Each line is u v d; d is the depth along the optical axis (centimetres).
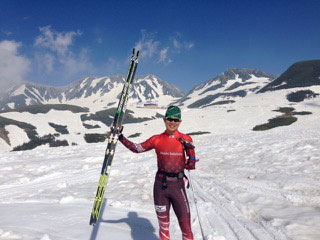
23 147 11800
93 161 1739
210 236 478
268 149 1627
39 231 501
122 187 1000
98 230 507
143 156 1847
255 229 532
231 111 9694
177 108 395
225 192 845
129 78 423
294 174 1021
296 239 480
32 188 1077
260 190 835
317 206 662
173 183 393
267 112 8912
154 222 568
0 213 655
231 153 1642
